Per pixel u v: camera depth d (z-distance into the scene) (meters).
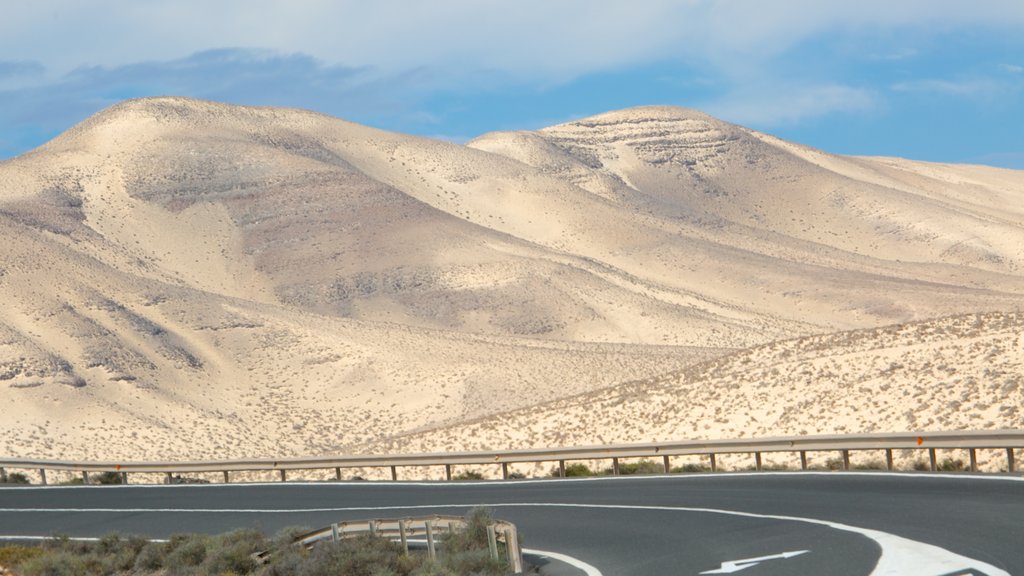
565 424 66.12
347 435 120.88
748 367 68.88
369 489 40.16
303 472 62.50
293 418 126.75
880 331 70.12
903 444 32.69
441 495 36.62
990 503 23.41
